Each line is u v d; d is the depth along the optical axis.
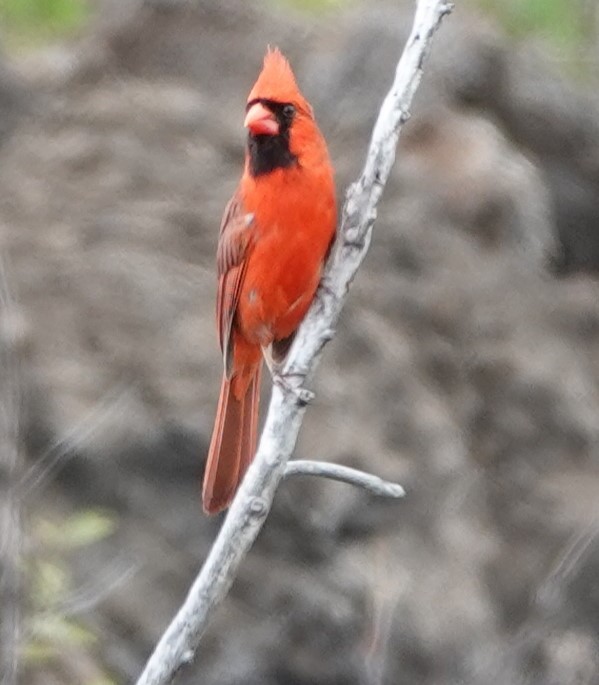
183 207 14.26
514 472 13.77
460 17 17.91
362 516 12.63
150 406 12.42
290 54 16.91
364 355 13.54
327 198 7.78
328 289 7.03
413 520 12.90
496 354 14.31
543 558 13.23
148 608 11.68
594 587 13.20
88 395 12.35
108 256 13.41
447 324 14.38
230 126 15.47
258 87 7.76
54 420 12.03
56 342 12.59
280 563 12.30
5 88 16.03
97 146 14.86
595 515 13.49
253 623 12.05
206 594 6.75
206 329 13.04
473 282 14.71
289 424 6.88
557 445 14.11
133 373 12.59
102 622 11.45
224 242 8.15
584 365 14.71
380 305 14.20
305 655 12.08
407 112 6.88
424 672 12.36
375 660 12.16
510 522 13.52
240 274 8.00
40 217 13.92
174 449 12.34
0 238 13.51
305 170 7.73
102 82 16.41
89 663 10.86
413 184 15.38
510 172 15.77
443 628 12.48
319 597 12.20
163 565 11.95
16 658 9.50
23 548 10.27
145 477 12.27
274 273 7.86
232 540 6.78
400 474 12.90
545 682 12.68
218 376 12.77
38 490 11.78
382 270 14.55
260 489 6.82
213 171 14.81
